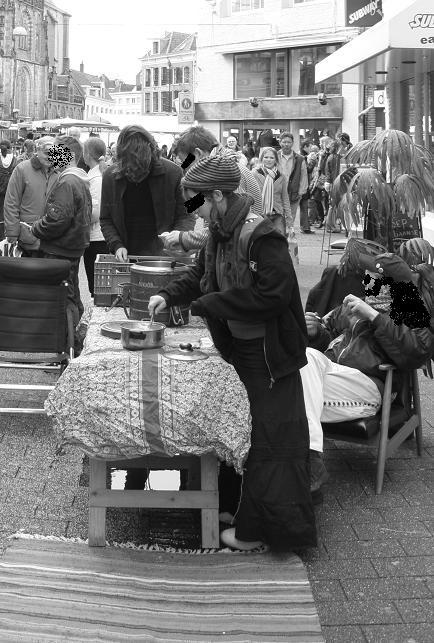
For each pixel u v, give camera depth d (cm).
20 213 847
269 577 405
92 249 897
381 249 536
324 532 461
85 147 895
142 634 356
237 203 411
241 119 3859
